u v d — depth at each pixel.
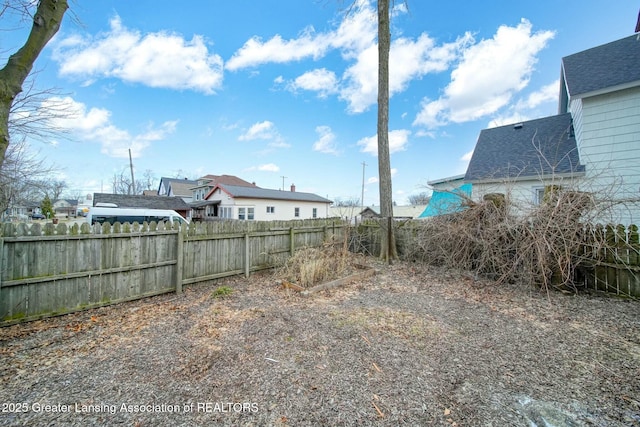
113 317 3.71
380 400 1.97
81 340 2.99
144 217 10.40
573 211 4.56
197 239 5.27
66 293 3.81
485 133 11.58
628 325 3.24
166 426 1.75
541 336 2.99
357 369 2.37
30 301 3.53
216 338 2.99
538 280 4.80
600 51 8.54
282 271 5.84
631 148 7.00
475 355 2.60
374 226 8.55
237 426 1.74
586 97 7.55
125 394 2.06
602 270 4.47
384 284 5.26
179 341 2.94
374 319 3.50
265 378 2.25
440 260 6.65
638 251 4.12
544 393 2.04
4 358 2.61
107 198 20.64
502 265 5.14
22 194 10.37
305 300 4.32
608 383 2.15
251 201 22.83
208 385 2.17
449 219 6.18
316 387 2.13
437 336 3.01
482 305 4.04
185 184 37.50
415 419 1.79
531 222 4.86
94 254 4.06
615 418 1.78
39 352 2.72
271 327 3.27
